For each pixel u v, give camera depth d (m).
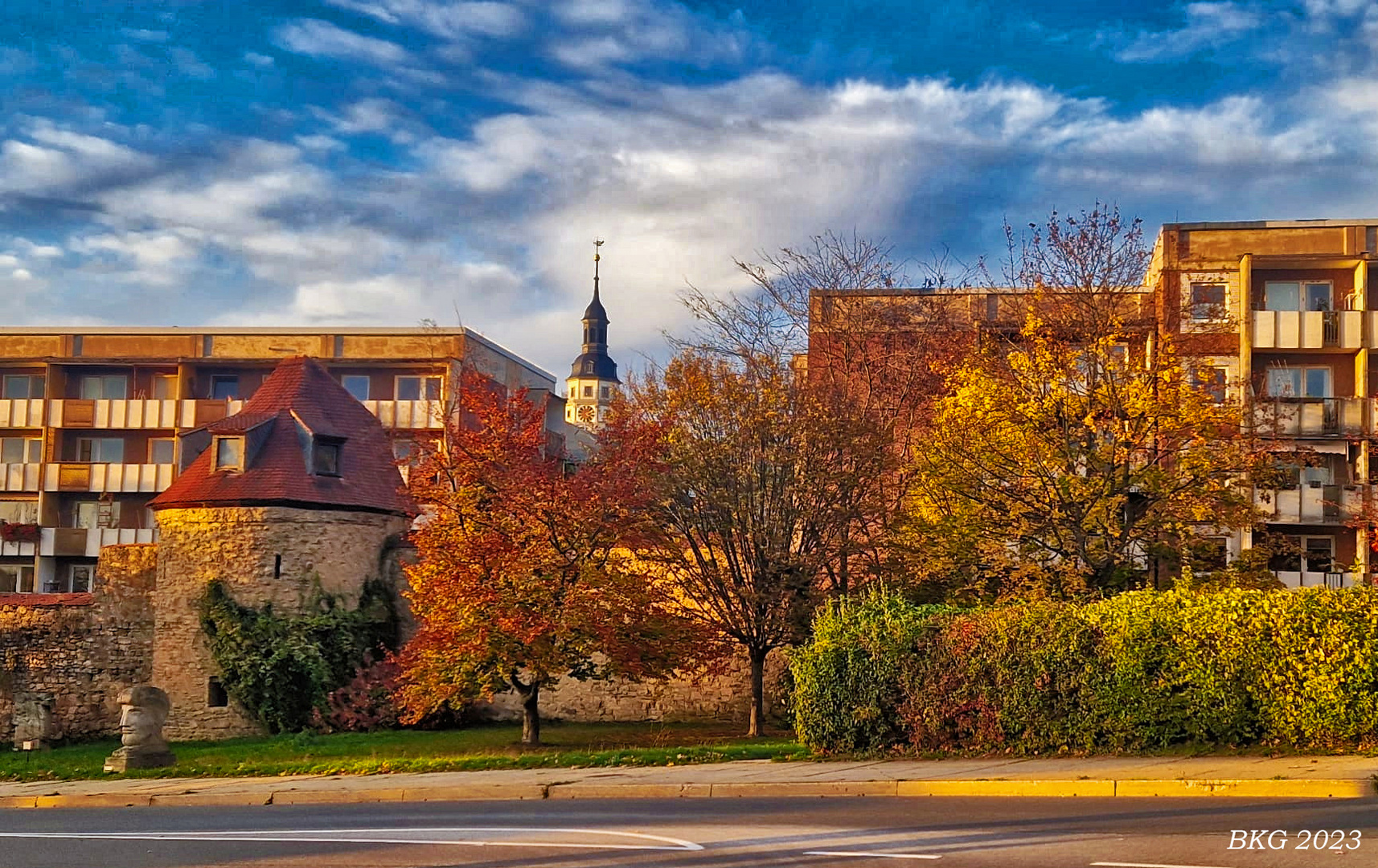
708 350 31.86
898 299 34.94
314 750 26.53
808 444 26.86
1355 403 36.75
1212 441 24.88
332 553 31.56
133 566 33.09
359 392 50.41
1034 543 24.38
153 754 23.52
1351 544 37.41
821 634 19.52
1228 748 16.64
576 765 19.67
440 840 12.52
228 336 50.94
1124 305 27.73
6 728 31.83
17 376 52.28
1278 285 38.56
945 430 24.91
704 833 12.41
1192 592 18.12
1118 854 10.41
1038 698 17.52
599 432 28.53
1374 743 16.09
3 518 50.72
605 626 24.00
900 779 15.57
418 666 24.69
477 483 24.20
